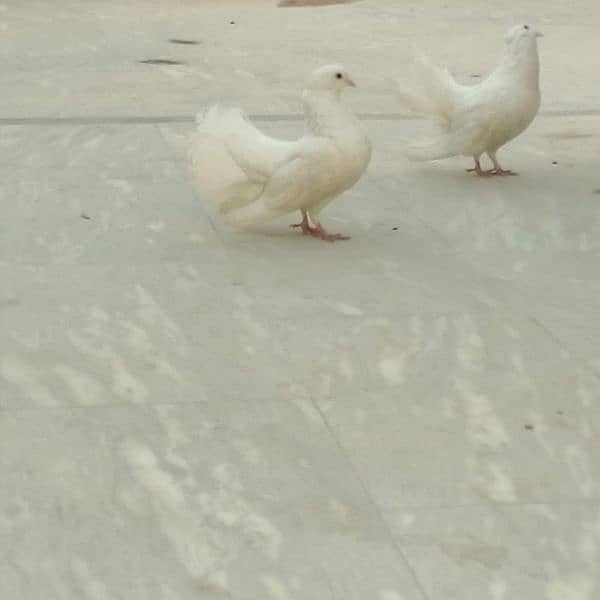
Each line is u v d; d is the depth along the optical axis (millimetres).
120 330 2342
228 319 2385
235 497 1933
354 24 5445
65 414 2100
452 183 3113
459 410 2133
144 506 1915
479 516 1907
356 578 1803
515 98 3031
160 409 2117
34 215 2842
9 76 4164
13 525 1877
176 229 2781
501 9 5898
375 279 2557
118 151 3305
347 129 2637
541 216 2902
